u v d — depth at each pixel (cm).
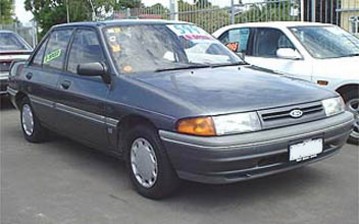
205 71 533
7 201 496
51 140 737
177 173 453
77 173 580
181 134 432
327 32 769
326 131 465
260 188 503
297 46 728
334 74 668
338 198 472
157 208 464
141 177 492
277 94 465
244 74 528
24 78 715
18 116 970
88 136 570
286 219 429
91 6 2562
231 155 417
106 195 503
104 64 539
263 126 435
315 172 547
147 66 538
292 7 1130
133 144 497
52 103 635
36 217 453
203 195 489
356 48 748
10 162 636
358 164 574
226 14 1298
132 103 483
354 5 1045
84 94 555
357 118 656
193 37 603
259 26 801
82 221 441
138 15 1683
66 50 634
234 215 442
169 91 466
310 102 468
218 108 430
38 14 3028
